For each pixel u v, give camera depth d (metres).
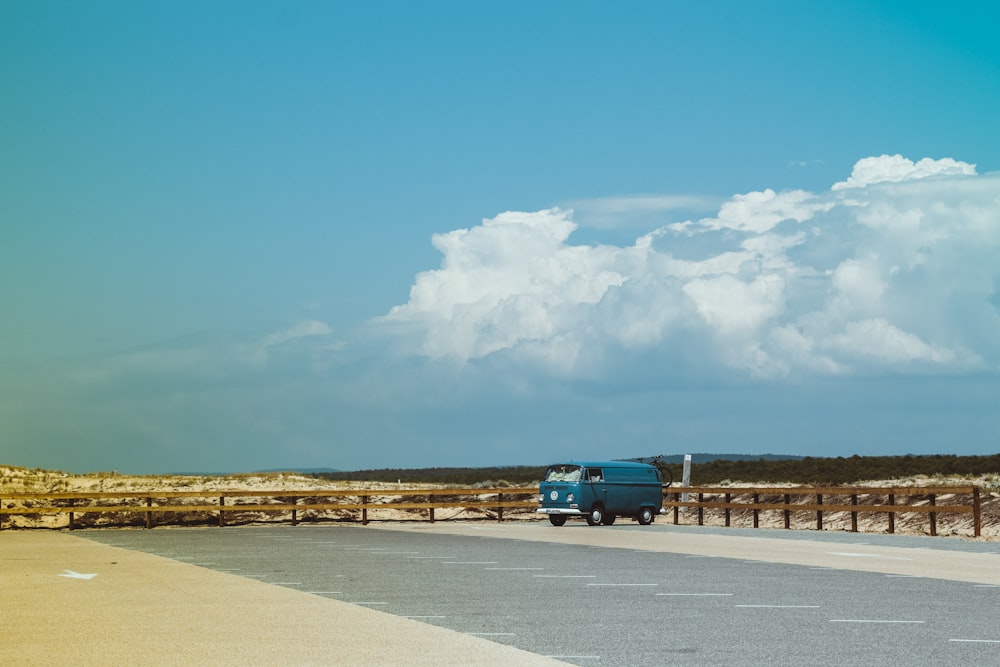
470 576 19.44
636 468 40.09
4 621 13.71
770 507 37.72
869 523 44.28
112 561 23.06
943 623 13.38
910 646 11.66
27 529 38.75
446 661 10.80
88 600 15.93
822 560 22.78
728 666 10.52
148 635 12.51
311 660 10.87
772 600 15.76
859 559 23.05
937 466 78.88
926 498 44.53
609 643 11.88
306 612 14.50
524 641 12.03
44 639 12.23
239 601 15.74
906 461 86.75
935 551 25.39
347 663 10.71
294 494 40.03
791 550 25.81
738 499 52.91
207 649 11.52
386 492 41.03
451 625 13.27
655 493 40.53
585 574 19.75
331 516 49.97
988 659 10.88
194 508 39.06
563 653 11.25
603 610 14.67
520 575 19.61
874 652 11.28
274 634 12.55
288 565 21.84
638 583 18.16
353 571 20.47
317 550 26.17
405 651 11.38
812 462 92.69
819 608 14.83
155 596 16.41
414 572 20.22
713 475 88.12
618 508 39.44
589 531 34.81
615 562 22.39
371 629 12.93
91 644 11.88
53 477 67.69
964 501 41.91
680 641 12.02
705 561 22.62
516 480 99.56
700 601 15.66
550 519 40.16
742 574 19.70
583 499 38.47
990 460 80.81
